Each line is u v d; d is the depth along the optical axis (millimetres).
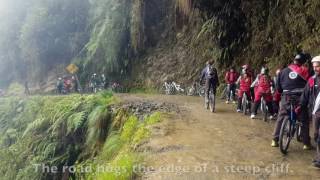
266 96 12453
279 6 17688
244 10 20344
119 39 33469
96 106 15703
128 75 33312
